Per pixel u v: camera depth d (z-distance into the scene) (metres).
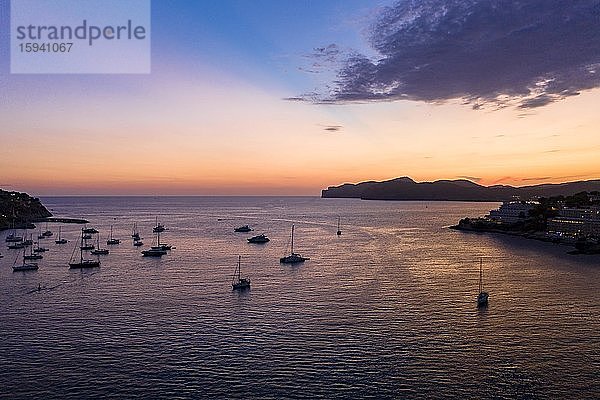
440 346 80.00
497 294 117.25
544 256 190.88
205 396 63.38
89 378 68.56
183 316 98.31
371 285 128.62
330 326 90.81
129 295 117.50
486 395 63.38
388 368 71.31
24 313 100.81
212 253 197.38
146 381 67.56
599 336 85.00
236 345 80.88
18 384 66.81
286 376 68.75
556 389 65.00
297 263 168.75
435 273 147.62
